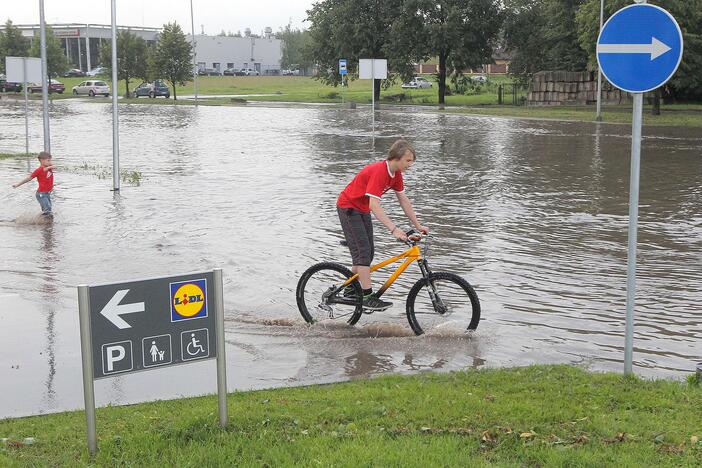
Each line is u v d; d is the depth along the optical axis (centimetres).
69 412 608
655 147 2908
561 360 748
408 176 2181
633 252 635
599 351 777
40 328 857
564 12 5772
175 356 506
